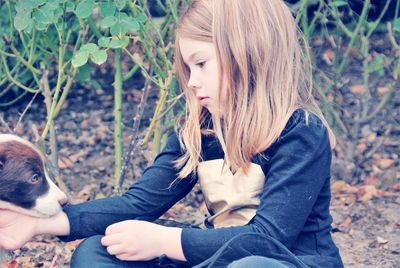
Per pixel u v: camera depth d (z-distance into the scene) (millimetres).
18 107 7395
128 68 7914
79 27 5121
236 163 3072
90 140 6738
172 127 5207
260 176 3072
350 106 6910
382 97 7012
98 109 7414
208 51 3074
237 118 3064
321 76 6637
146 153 5113
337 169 5852
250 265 2691
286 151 3006
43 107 7375
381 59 5988
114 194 5223
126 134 6684
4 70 6305
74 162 6285
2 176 3074
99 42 4098
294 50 3160
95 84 6895
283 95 3074
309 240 3070
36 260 4523
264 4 3131
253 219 3072
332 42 6152
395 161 6004
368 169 5887
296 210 2961
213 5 3090
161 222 3424
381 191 5512
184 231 3018
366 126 6555
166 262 3098
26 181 3096
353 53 7590
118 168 5168
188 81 3258
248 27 3080
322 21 5824
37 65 6602
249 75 3074
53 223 3189
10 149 3119
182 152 3346
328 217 3137
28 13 4094
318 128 3053
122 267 3066
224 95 3082
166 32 5102
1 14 5809
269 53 3084
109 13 4102
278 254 2896
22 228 3146
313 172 2998
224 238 2973
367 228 4984
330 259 3031
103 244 3080
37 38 5430
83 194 5633
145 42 4645
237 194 3090
